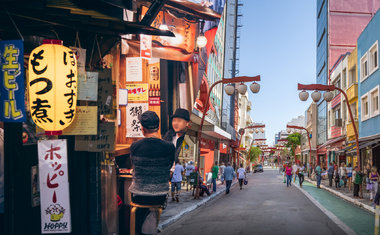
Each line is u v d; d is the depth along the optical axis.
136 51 7.08
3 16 3.96
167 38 7.79
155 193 3.55
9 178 4.10
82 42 4.79
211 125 24.28
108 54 5.05
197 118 20.50
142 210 3.61
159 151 3.58
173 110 7.82
